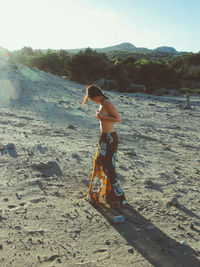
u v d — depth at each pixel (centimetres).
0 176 409
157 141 895
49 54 5344
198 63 6862
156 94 3734
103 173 367
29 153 522
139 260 266
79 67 4206
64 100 1688
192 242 308
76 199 381
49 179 431
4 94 1437
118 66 4816
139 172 523
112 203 370
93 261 257
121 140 819
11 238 272
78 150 614
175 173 548
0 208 323
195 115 1828
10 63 3222
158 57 14575
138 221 339
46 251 262
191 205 403
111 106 340
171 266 263
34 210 332
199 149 842
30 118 967
